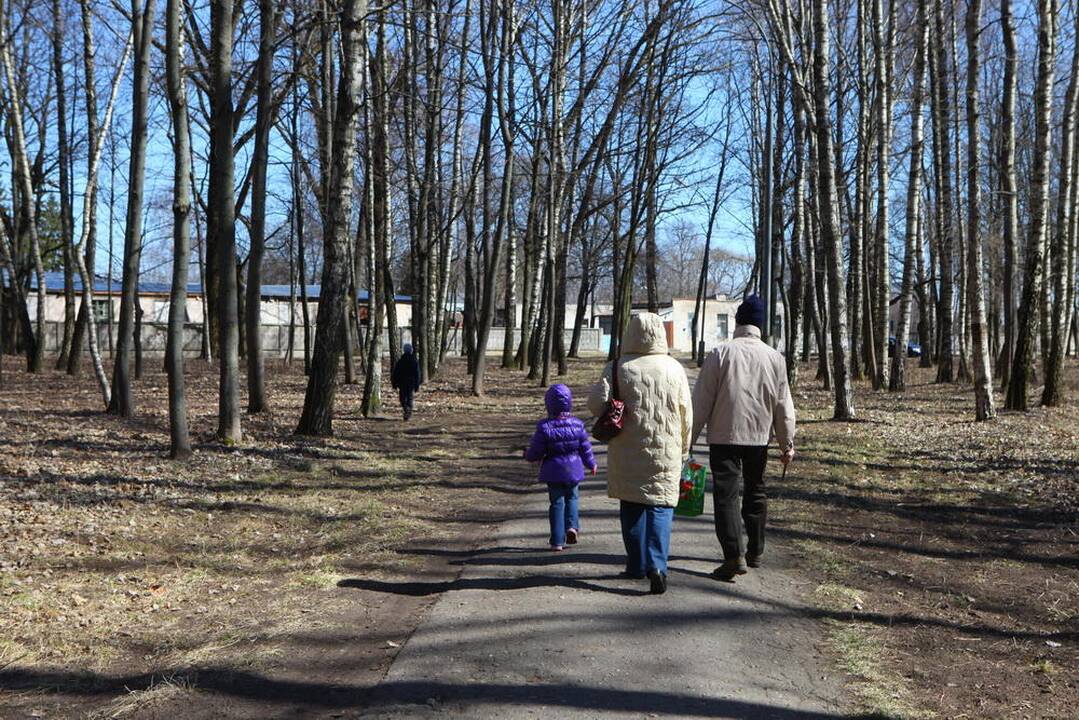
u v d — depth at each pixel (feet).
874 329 98.58
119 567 21.03
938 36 71.36
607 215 127.03
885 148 80.59
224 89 38.96
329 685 14.48
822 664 15.46
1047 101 55.16
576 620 17.17
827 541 25.13
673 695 13.70
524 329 124.47
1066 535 25.71
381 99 65.36
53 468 32.42
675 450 19.13
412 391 58.18
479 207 118.32
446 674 14.49
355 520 27.58
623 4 84.94
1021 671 15.58
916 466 37.70
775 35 68.03
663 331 19.58
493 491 34.17
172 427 35.94
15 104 67.97
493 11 73.15
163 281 207.21
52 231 167.22
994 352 103.14
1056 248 61.67
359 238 64.34
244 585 20.25
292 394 70.59
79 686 14.33
